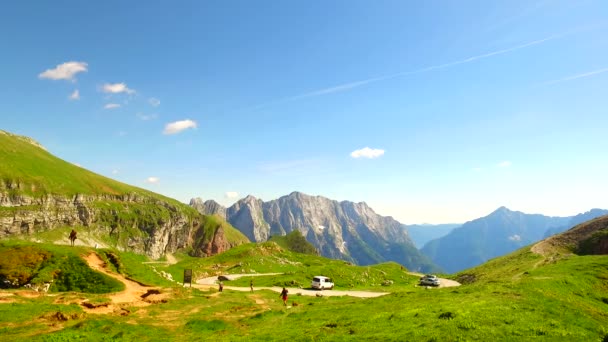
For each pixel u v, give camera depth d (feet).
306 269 345.31
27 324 115.14
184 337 111.45
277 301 186.19
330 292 244.83
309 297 208.23
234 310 155.74
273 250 489.26
